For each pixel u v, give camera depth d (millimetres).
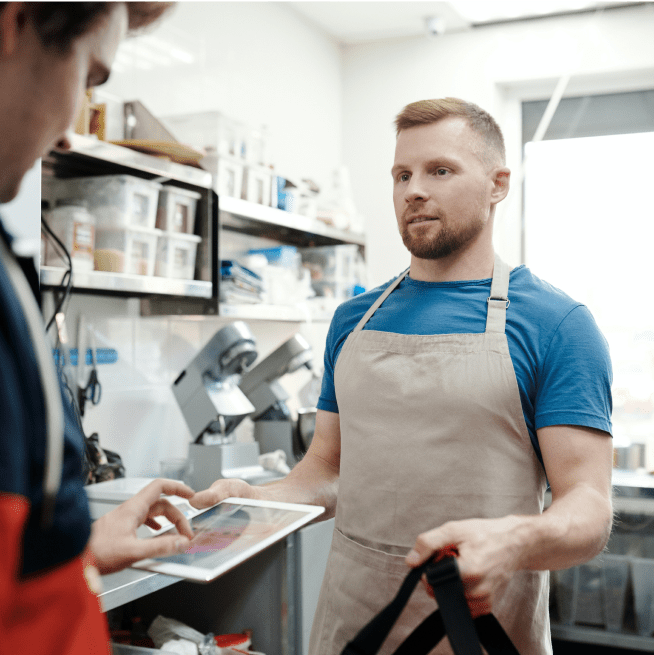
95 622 580
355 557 1178
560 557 914
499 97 4297
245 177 2867
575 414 1043
